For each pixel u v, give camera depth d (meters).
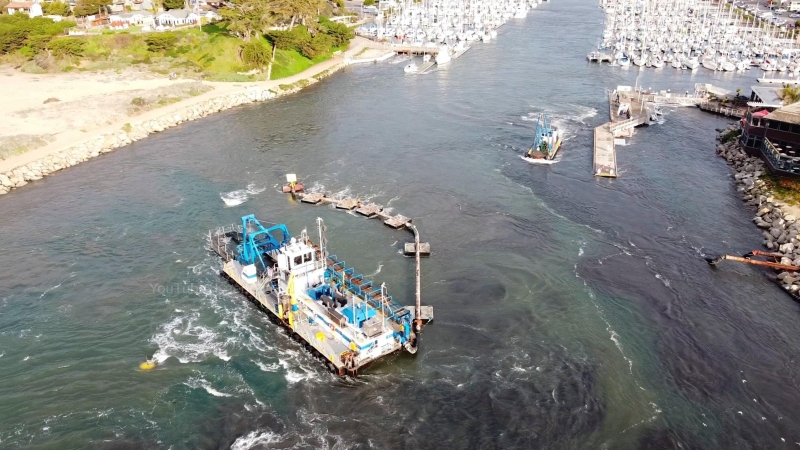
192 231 110.69
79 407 70.44
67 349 79.75
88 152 147.50
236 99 192.12
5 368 76.25
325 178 133.50
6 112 164.38
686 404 70.94
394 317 82.06
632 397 71.81
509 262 99.81
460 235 108.94
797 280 93.25
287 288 82.69
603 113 181.75
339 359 74.31
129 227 111.94
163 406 70.75
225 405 71.06
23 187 130.12
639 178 135.00
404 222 112.62
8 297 90.56
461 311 87.50
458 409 70.38
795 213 111.44
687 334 82.94
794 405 71.12
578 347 80.00
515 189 127.94
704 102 189.12
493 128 166.62
